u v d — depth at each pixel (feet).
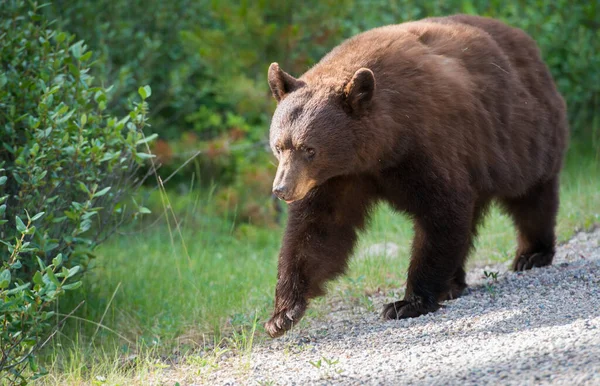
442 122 32.96
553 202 41.22
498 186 36.42
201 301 40.22
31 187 35.70
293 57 63.77
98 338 37.96
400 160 32.40
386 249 49.32
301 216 33.71
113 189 43.91
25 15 49.62
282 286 33.55
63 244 37.68
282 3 64.03
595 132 69.15
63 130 36.17
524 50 39.47
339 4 64.13
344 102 31.17
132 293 42.68
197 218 64.75
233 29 62.75
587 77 70.44
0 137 38.68
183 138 70.74
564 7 71.36
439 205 32.91
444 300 35.70
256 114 65.67
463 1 71.77
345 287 40.50
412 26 36.50
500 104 36.40
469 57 36.11
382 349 29.14
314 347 31.14
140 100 70.28
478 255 46.42
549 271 37.09
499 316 30.32
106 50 64.03
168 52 74.43
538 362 23.58
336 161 31.12
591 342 24.32
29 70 39.65
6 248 36.40
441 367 24.99
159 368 30.42
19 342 29.96
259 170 66.08
